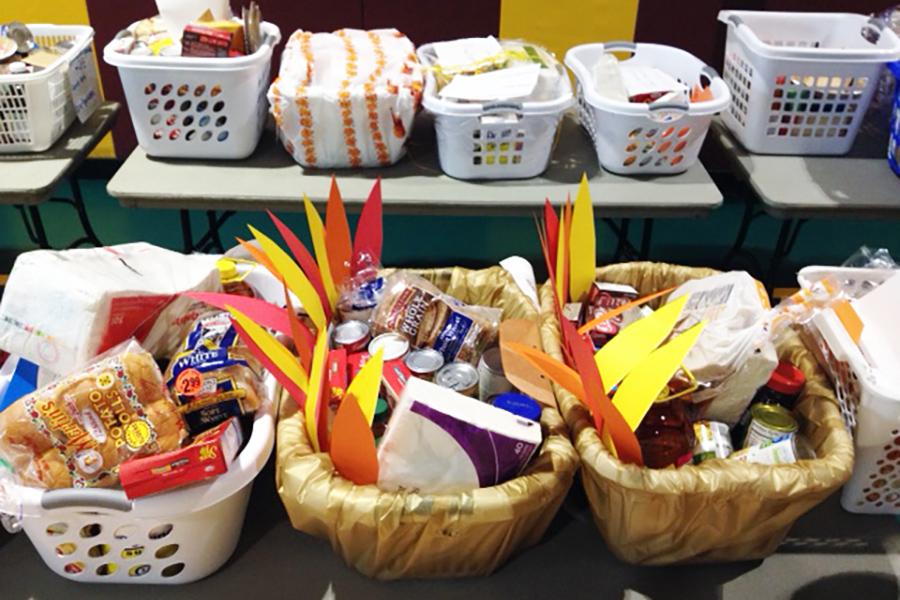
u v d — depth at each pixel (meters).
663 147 1.65
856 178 1.67
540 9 2.09
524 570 1.21
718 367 1.21
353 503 1.03
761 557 1.24
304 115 1.58
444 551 1.11
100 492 1.03
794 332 1.38
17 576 1.18
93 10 2.09
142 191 1.58
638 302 1.27
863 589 1.21
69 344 1.15
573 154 1.77
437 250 2.49
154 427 1.08
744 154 1.76
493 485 1.10
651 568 1.22
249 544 1.24
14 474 1.05
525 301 1.44
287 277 1.21
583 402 1.19
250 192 1.59
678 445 1.17
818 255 2.47
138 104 1.61
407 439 1.05
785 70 1.62
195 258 1.37
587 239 1.38
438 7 2.09
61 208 2.41
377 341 1.28
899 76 1.58
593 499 1.18
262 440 1.10
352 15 2.11
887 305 1.27
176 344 1.29
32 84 1.56
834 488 1.10
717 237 2.45
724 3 2.07
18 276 1.20
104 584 1.17
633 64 1.87
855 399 1.24
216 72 1.56
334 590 1.17
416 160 1.73
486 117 1.56
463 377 1.22
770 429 1.21
